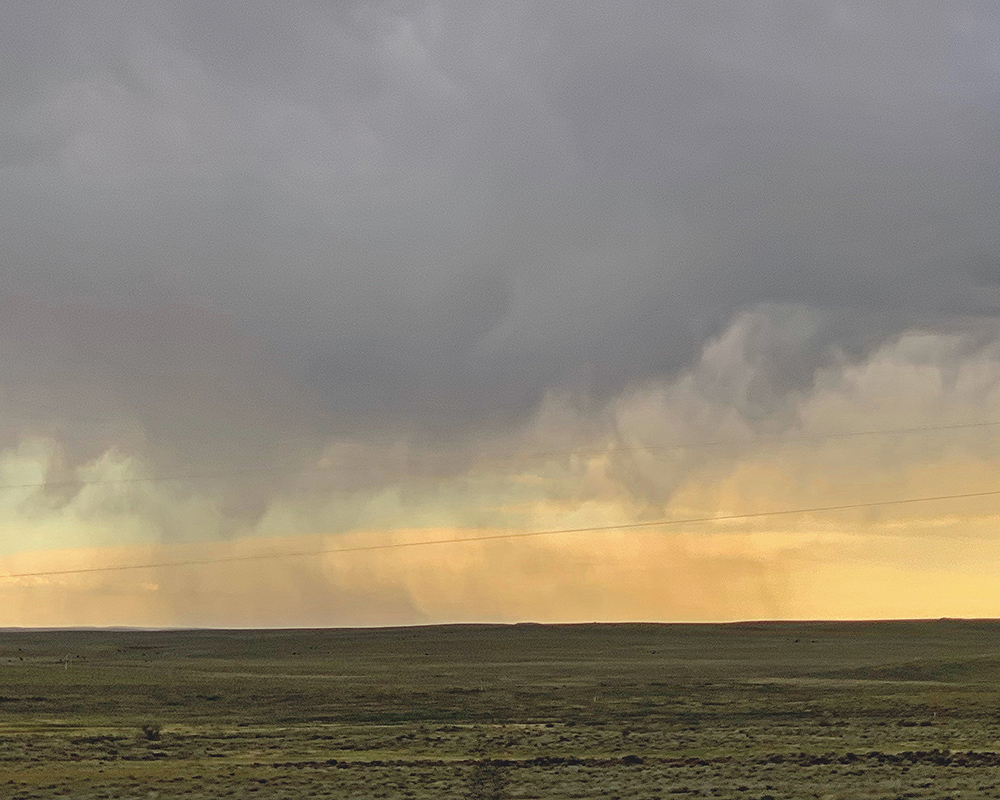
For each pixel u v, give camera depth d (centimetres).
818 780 5597
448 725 8931
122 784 5569
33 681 12112
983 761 6184
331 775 5912
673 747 7188
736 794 5131
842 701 10131
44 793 5294
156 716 9650
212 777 5819
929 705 9600
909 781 5475
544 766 6284
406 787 5469
